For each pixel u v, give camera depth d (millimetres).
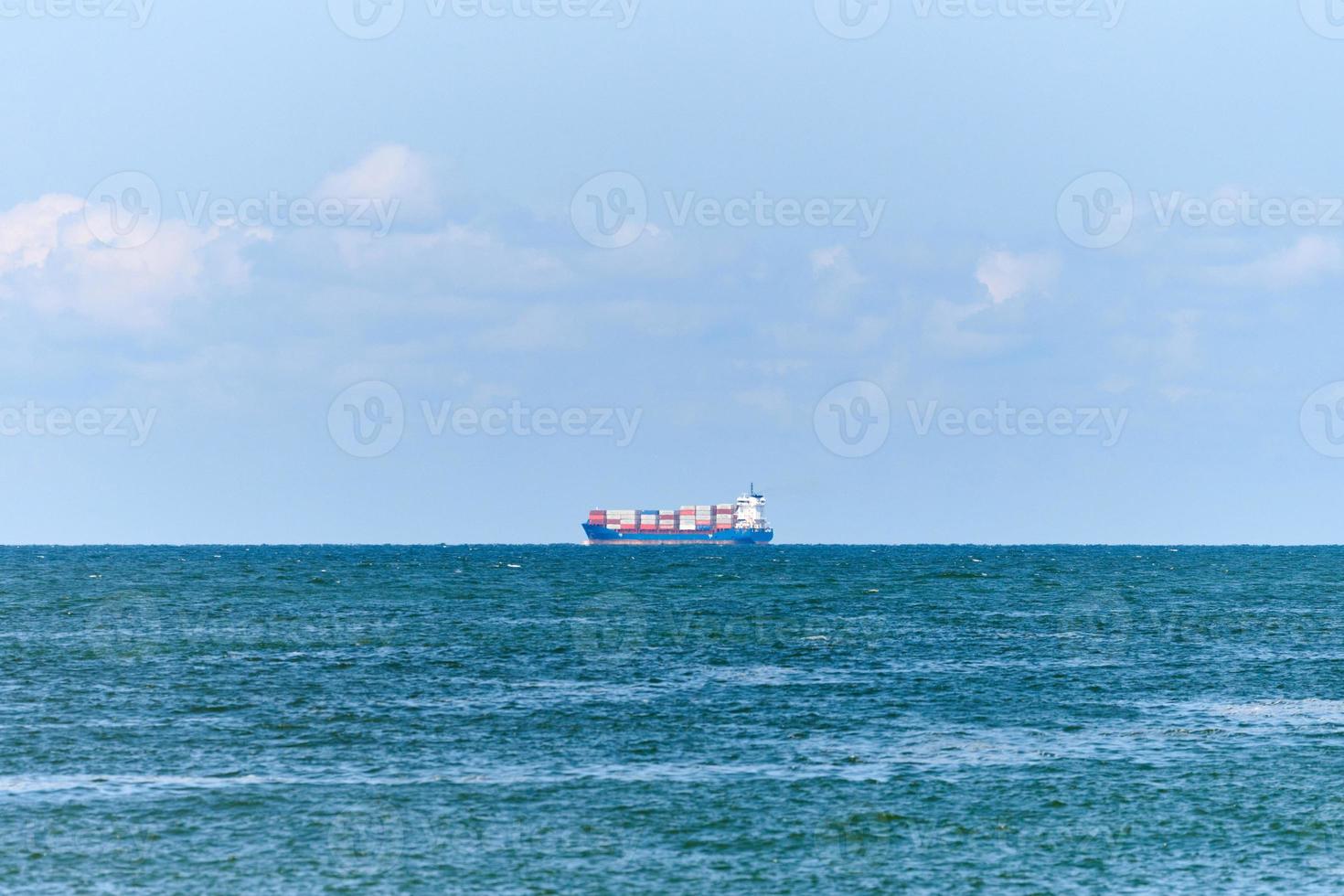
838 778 48531
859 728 58688
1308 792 46344
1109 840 40594
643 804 44688
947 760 51750
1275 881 36719
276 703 64625
